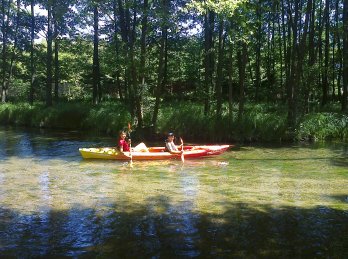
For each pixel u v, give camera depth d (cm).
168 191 872
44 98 3525
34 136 1884
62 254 543
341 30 1945
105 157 1274
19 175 1041
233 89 3056
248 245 568
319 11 2412
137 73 1706
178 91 3325
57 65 2944
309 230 623
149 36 2091
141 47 1684
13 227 645
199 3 1333
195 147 1366
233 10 1324
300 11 1881
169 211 725
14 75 3491
